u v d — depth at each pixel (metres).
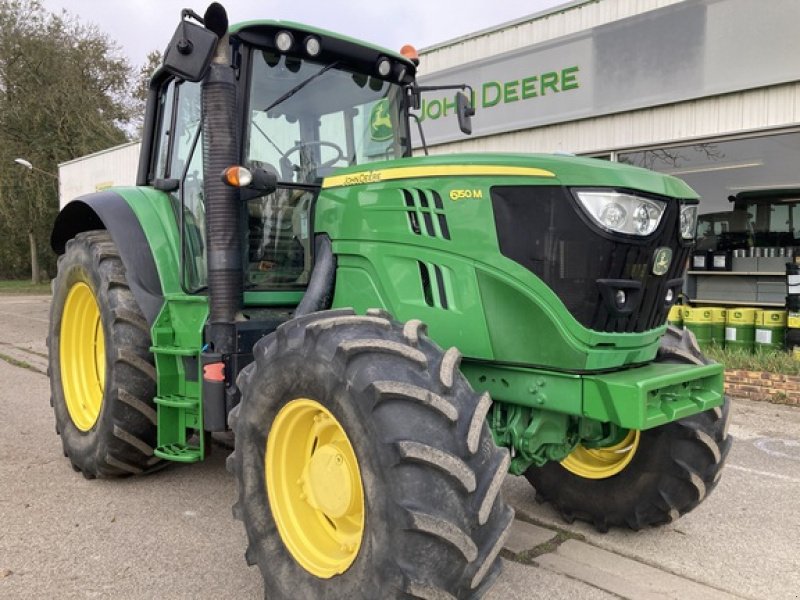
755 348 7.72
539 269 2.53
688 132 8.09
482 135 10.19
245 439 2.69
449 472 2.10
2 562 3.03
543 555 3.20
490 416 2.84
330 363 2.32
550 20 9.23
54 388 4.48
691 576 2.99
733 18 7.50
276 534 2.62
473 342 2.67
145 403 3.82
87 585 2.84
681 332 3.24
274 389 2.57
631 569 3.05
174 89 3.95
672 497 3.19
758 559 3.16
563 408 2.57
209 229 3.17
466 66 10.27
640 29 8.27
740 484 4.17
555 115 9.27
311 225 3.52
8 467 4.38
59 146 26.20
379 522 2.14
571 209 2.46
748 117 7.60
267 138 3.42
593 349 2.51
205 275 3.65
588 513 3.47
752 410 6.04
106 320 3.89
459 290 2.68
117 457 3.90
